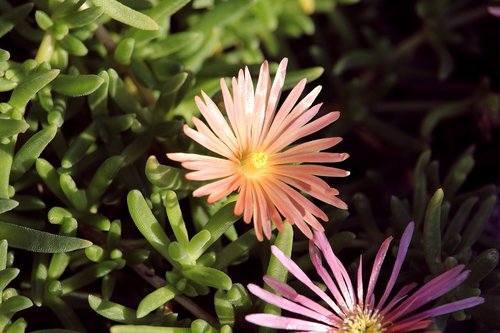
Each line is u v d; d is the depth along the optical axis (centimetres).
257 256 34
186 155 31
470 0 44
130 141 35
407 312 31
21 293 33
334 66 42
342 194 38
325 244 31
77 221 33
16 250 34
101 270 32
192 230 35
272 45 41
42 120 34
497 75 44
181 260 31
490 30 44
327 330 31
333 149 41
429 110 43
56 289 31
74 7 33
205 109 31
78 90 33
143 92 36
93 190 33
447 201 36
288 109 32
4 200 31
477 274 32
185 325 32
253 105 32
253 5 38
